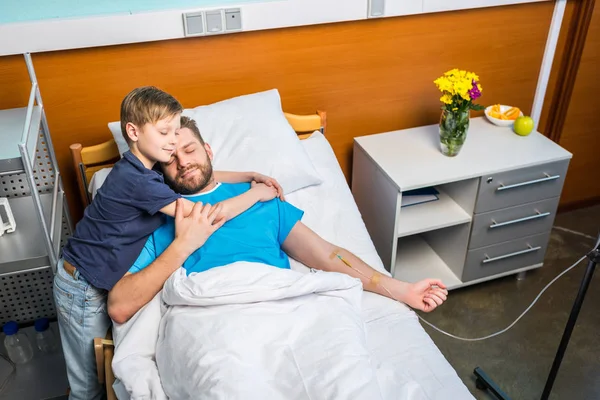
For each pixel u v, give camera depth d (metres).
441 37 2.30
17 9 1.82
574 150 2.69
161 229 1.56
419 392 1.29
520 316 2.07
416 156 2.18
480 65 2.42
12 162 1.53
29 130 1.71
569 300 2.32
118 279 1.50
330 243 1.70
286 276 1.42
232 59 2.10
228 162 1.86
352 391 1.18
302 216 1.78
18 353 1.99
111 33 1.90
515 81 2.51
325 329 1.32
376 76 2.31
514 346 2.12
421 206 2.25
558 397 1.91
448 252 2.35
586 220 2.77
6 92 1.94
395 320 1.55
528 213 2.24
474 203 2.14
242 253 1.53
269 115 1.98
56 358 2.01
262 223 1.61
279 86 2.21
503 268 2.34
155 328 1.43
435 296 1.66
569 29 2.44
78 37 1.88
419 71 2.35
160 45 2.00
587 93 2.54
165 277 1.45
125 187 1.43
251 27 2.03
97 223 1.48
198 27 1.97
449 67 2.38
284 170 1.88
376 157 2.18
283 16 2.04
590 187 2.83
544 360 2.06
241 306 1.36
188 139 1.54
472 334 2.18
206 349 1.25
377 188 2.20
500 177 2.10
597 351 2.08
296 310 1.37
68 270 1.55
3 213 1.79
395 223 2.11
